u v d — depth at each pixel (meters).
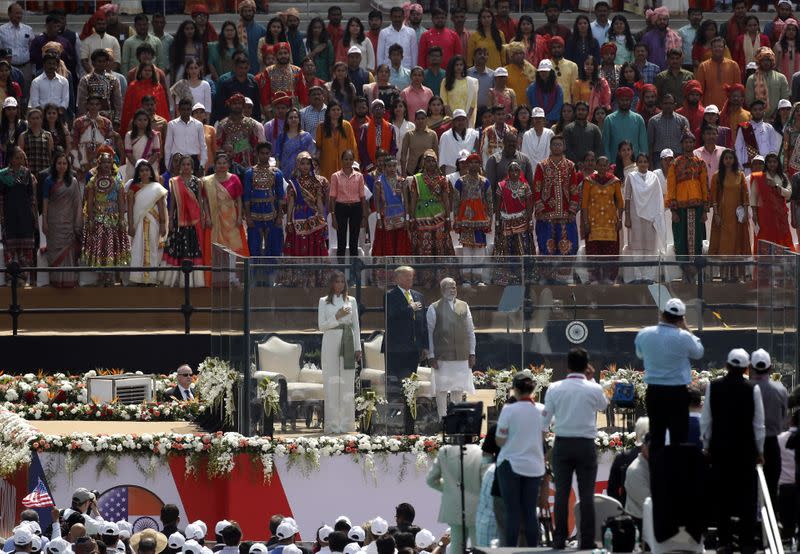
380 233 84.19
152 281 82.75
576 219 85.31
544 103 93.44
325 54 98.56
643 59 97.81
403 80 96.12
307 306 68.00
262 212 82.88
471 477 55.59
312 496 66.75
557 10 101.06
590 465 49.47
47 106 85.69
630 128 89.50
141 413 72.94
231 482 66.44
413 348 68.50
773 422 49.69
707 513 47.22
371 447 66.81
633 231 86.19
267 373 67.69
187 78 93.38
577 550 48.81
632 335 69.38
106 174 82.69
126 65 97.75
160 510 66.44
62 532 60.12
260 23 108.00
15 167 82.56
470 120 93.00
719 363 69.62
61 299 82.25
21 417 72.19
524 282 68.94
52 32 96.88
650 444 47.62
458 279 68.69
